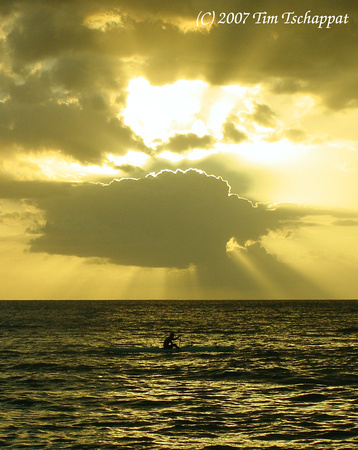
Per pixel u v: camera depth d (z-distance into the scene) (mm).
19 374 37531
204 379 36062
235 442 21500
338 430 23047
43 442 21391
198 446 21016
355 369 40594
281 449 20656
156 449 20672
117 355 49438
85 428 23375
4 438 21844
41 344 59438
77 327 90812
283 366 42312
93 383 34188
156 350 52344
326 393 30984
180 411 26453
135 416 25453
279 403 28234
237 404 28047
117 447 20859
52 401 28609
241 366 42375
